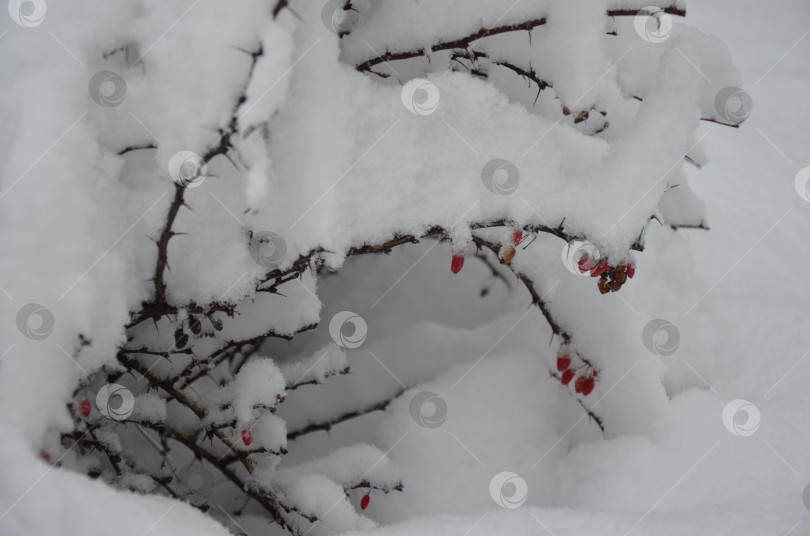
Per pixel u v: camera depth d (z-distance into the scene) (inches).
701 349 53.7
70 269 47.3
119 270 47.9
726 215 64.6
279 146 48.2
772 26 94.7
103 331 47.8
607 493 51.4
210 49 47.2
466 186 49.4
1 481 45.5
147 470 50.4
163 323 50.1
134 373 50.6
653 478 51.2
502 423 54.5
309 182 48.2
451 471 53.6
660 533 48.3
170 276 48.8
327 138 48.4
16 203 47.1
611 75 50.8
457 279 59.6
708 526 48.7
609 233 49.4
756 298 59.5
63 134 47.4
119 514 45.7
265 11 46.9
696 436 51.9
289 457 54.6
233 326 50.4
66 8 47.7
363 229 49.0
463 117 49.8
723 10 97.0
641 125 50.1
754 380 54.8
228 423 50.1
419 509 53.0
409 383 56.2
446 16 50.1
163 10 47.4
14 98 47.6
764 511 49.6
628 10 50.6
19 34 47.8
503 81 52.4
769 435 52.1
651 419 52.3
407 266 59.7
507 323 57.4
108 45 47.8
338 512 51.2
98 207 47.9
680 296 53.9
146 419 49.8
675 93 50.0
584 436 54.2
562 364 53.1
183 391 51.2
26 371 46.7
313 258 48.4
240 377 50.3
